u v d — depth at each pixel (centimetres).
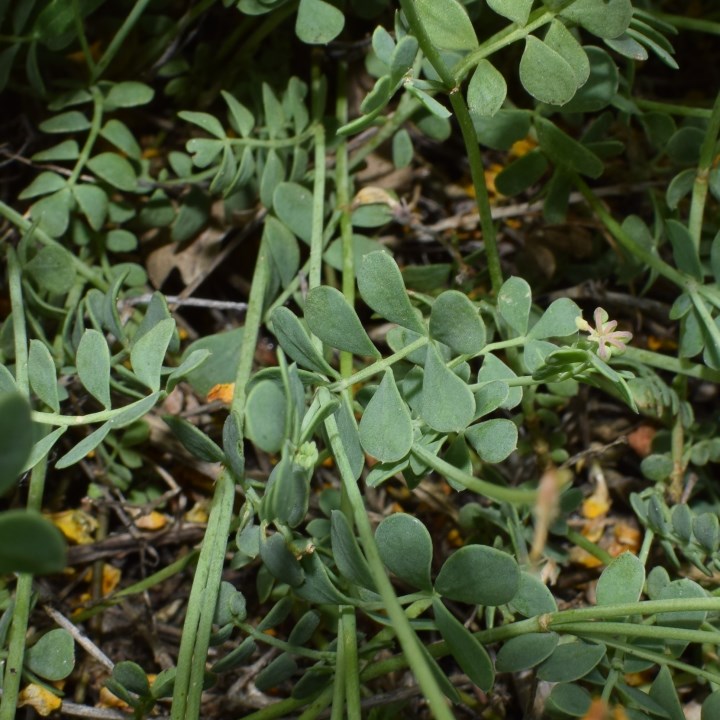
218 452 28
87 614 31
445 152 37
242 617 28
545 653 27
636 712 27
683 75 39
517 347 32
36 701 30
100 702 32
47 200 32
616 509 35
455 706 32
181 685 27
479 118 32
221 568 28
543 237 36
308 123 34
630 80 33
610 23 27
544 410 33
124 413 26
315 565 27
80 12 32
